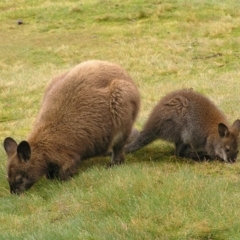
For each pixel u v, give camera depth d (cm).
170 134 1263
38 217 973
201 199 917
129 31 3064
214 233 837
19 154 1118
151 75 2403
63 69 2559
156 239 832
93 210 950
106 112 1176
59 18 3397
